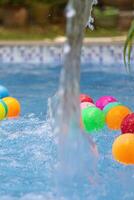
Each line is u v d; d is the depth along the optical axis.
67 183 3.10
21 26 11.34
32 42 9.27
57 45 9.18
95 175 3.23
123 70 8.28
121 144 3.64
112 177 3.37
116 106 4.66
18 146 4.13
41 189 3.21
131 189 3.19
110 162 3.66
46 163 3.71
